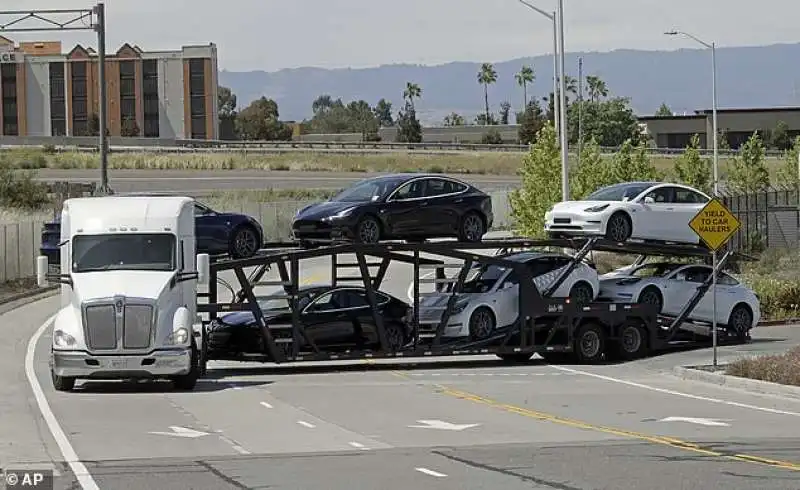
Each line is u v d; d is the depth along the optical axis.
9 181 91.38
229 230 54.47
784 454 22.92
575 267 47.41
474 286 46.03
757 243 78.00
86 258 35.09
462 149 181.62
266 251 47.56
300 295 42.12
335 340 42.88
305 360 42.03
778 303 62.81
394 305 44.72
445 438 25.89
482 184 130.12
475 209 48.84
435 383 38.97
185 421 28.69
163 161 140.25
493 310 45.25
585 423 28.66
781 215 87.81
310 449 24.08
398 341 44.38
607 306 46.62
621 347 47.16
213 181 124.38
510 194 85.50
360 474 20.50
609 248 47.31
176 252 35.47
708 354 48.03
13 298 55.78
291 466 21.56
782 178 113.88
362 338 43.47
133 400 33.03
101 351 33.72
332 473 20.64
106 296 33.75
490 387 37.69
